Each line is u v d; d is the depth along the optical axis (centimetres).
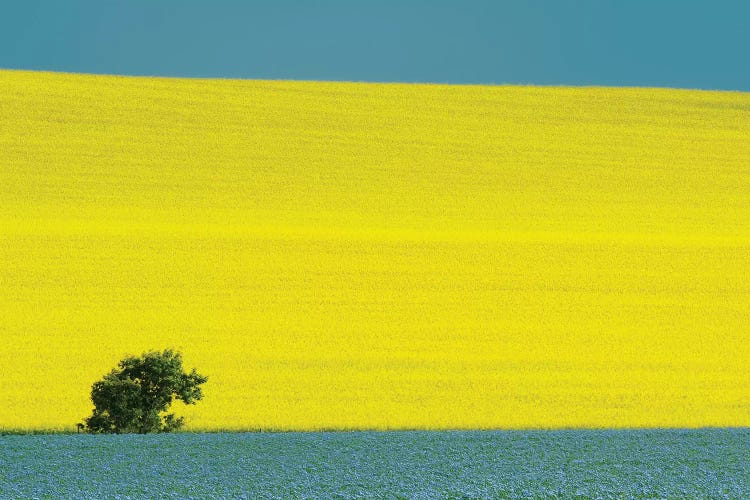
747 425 6619
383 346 8475
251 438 5762
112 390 5969
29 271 10050
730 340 8850
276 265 10588
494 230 12106
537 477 4697
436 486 4516
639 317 9438
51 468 4912
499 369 7944
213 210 12519
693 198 13662
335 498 4288
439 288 10088
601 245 11606
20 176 13350
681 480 4644
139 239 11212
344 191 13450
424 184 13838
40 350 8038
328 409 6825
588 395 7306
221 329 8762
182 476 4734
